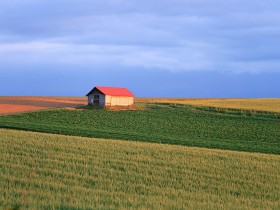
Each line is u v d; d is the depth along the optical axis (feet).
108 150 110.63
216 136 204.23
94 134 178.91
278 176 88.99
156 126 231.30
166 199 63.31
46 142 117.29
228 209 59.26
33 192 61.36
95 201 58.75
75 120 243.60
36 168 80.64
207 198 67.00
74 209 53.47
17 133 136.67
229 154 118.32
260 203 65.62
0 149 100.07
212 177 85.05
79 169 83.41
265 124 250.98
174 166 93.97
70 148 108.78
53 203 55.06
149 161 97.50
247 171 92.58
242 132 219.82
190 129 224.94
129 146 121.08
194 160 103.19
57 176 74.79
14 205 53.26
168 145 133.69
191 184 77.36
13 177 70.59
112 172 82.74
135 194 65.77
